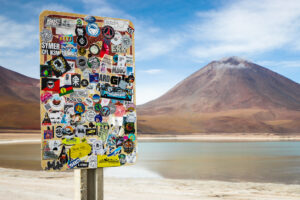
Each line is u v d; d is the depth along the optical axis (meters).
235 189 11.41
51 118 3.19
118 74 3.52
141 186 11.19
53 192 8.78
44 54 3.20
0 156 26.91
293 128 164.25
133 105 3.58
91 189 3.43
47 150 3.16
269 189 11.75
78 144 3.28
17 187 9.52
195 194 9.74
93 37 3.41
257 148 42.94
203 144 54.19
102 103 3.41
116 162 3.45
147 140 71.69
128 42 3.59
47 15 3.24
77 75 3.32
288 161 24.64
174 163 22.67
